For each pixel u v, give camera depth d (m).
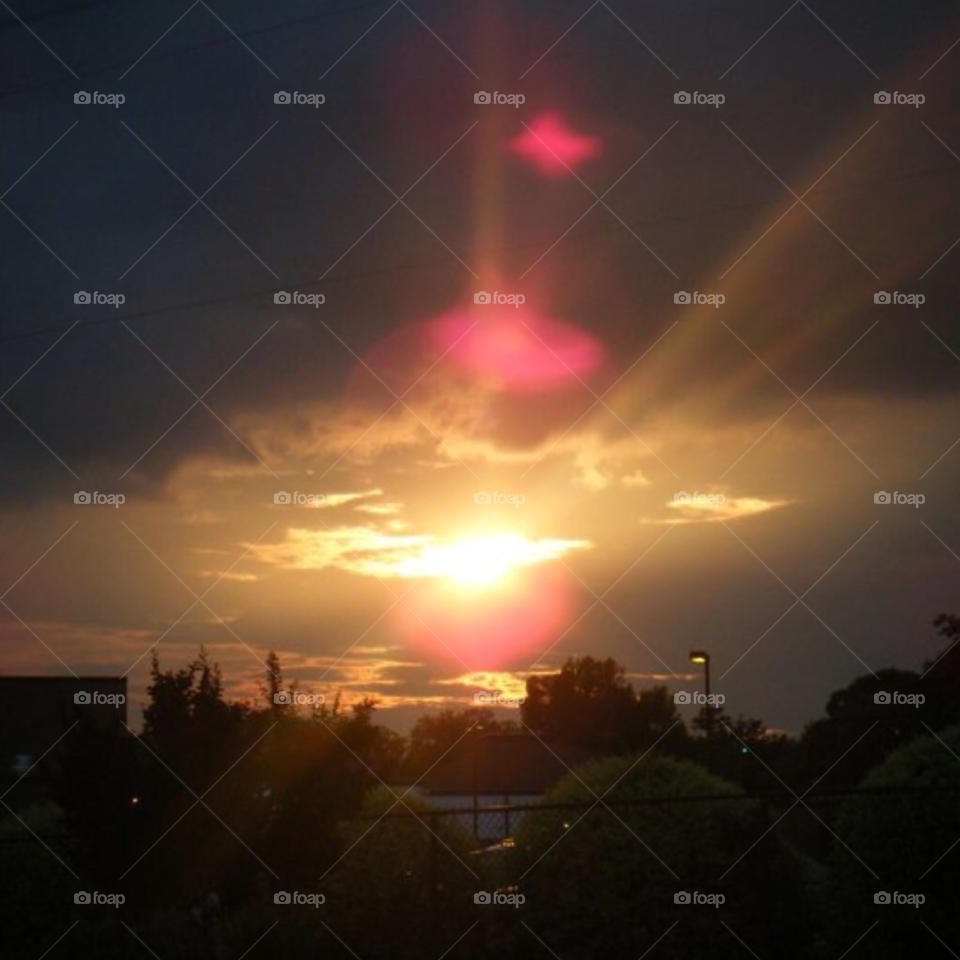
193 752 14.09
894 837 12.95
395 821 13.75
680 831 13.43
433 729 35.06
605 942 13.07
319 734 14.30
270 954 13.23
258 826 13.84
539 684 44.62
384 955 13.12
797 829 17.47
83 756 14.03
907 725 24.44
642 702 37.25
